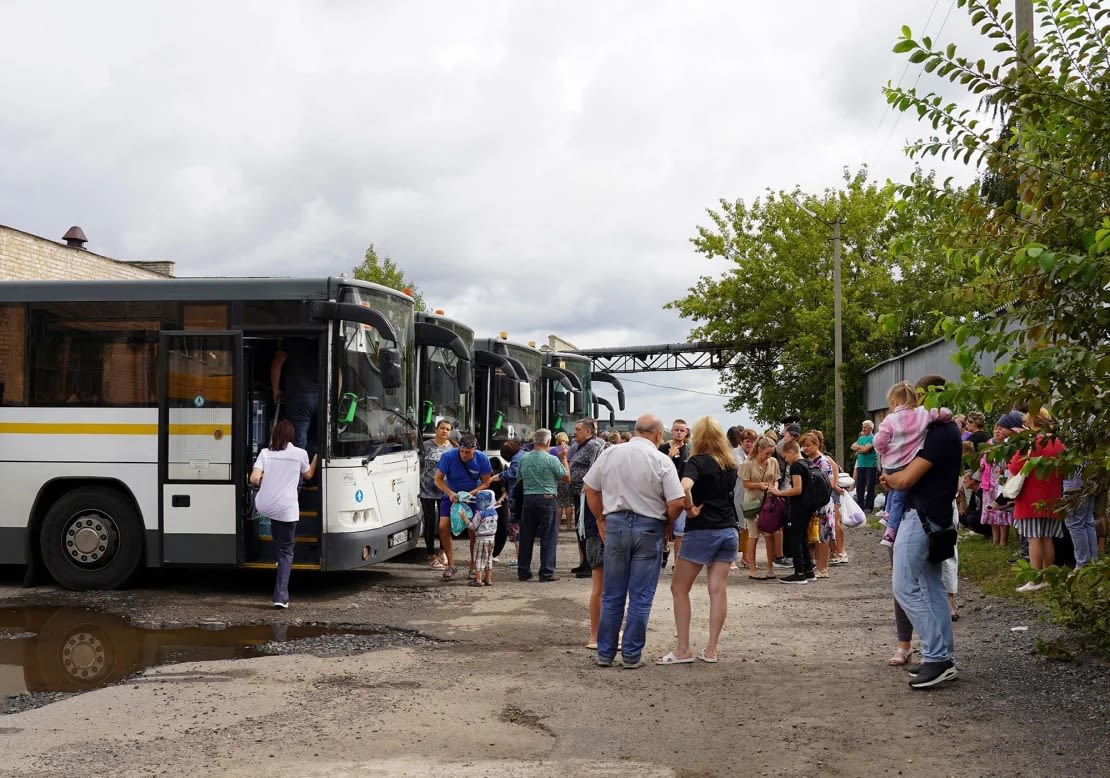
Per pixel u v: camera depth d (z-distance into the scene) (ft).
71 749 19.98
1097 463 20.15
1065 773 17.87
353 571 47.83
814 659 28.17
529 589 42.50
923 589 24.45
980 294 21.31
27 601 38.29
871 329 150.20
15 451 40.68
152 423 40.01
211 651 29.96
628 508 27.71
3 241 83.97
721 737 20.47
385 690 24.81
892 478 24.67
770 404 169.07
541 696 24.11
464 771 18.33
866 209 159.63
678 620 28.14
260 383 41.47
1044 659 26.30
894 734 20.43
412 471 45.73
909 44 22.12
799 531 44.62
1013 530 53.01
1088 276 17.70
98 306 40.52
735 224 170.71
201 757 19.39
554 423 81.10
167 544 39.60
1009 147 22.75
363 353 41.06
